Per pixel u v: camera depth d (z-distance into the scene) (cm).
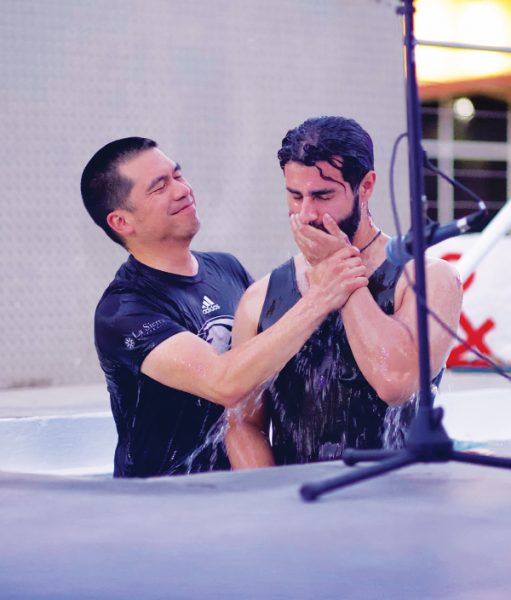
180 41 1538
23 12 1430
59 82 1452
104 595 266
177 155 1542
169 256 608
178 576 280
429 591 268
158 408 584
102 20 1482
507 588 271
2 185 1412
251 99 1591
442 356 490
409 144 401
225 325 611
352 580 276
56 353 1434
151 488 386
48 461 766
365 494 367
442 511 343
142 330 565
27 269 1422
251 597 263
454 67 1766
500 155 1834
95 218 622
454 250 1326
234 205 1584
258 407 537
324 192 489
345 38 1655
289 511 346
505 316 1296
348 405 507
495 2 1755
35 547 307
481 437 878
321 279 492
